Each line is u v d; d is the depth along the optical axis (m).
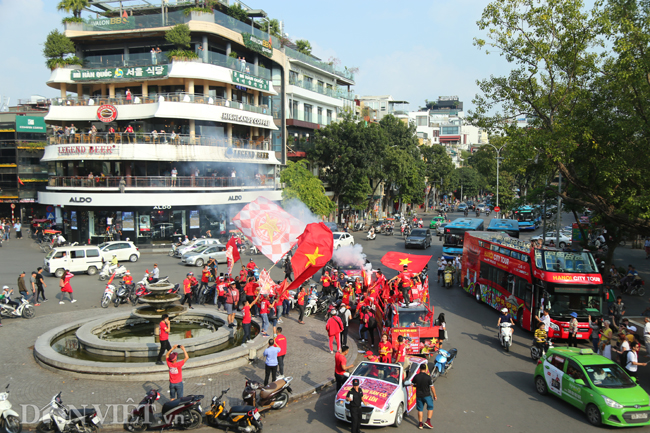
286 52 56.88
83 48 45.06
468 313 22.70
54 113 42.56
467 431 11.12
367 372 12.41
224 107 43.06
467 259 27.30
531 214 64.62
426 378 11.29
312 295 22.12
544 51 18.16
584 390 11.83
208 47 44.53
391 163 67.12
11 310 19.86
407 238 43.78
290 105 55.78
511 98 20.47
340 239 39.91
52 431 10.58
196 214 43.66
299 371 14.65
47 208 53.81
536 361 16.16
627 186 18.78
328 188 59.28
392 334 15.73
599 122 18.58
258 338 16.56
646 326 16.02
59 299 23.70
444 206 98.94
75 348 16.19
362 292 22.22
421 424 11.38
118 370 13.35
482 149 83.44
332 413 12.08
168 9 45.66
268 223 17.64
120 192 39.34
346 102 69.88
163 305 17.81
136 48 44.84
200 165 44.44
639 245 43.94
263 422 11.49
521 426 11.41
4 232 47.25
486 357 16.59
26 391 12.55
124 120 42.78
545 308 17.53
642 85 16.98
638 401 11.29
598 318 17.06
